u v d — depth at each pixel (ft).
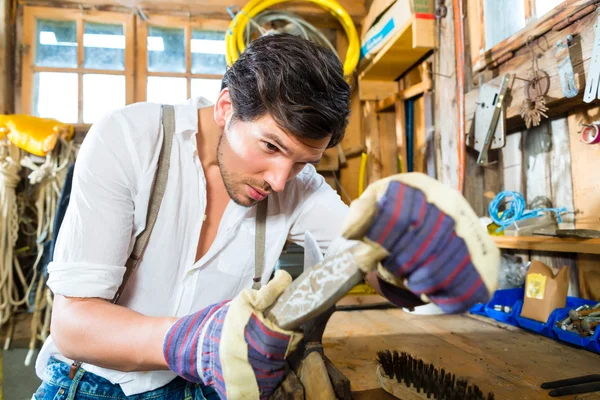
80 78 7.52
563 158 4.31
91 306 2.00
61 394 2.62
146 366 1.86
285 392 1.95
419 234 1.25
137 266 2.60
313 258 2.06
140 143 2.42
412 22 5.73
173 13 7.82
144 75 7.73
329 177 8.06
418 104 6.84
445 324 4.19
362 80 7.58
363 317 4.50
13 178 6.30
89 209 2.15
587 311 3.41
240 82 2.10
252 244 2.90
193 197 2.66
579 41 3.53
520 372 2.89
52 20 7.54
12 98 7.26
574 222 4.19
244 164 2.24
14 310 6.45
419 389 2.48
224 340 1.56
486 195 5.32
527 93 4.15
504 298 4.42
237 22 7.14
